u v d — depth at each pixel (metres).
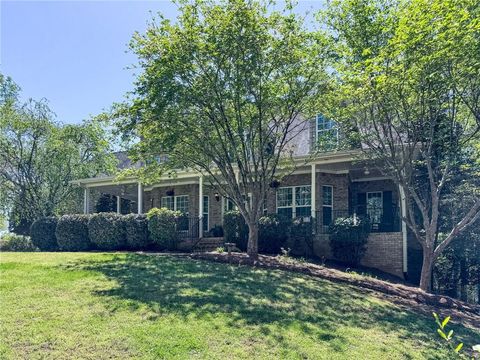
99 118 16.92
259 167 16.30
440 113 13.93
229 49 12.98
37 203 23.80
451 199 16.31
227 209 21.58
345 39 13.23
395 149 14.17
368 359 7.98
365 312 10.43
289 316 9.43
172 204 22.84
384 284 13.57
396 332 9.46
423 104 12.65
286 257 15.38
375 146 14.95
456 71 11.82
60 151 23.91
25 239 23.25
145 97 13.55
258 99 13.87
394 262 16.84
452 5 10.74
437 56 11.06
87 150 25.03
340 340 8.57
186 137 14.31
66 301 9.50
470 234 16.50
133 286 10.68
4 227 30.17
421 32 10.92
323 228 18.66
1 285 10.43
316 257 17.16
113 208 27.11
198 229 19.05
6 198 25.33
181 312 9.12
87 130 24.69
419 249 18.08
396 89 12.18
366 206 20.30
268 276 12.39
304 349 8.02
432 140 13.80
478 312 12.54
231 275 12.21
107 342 7.75
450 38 10.88
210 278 11.74
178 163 15.85
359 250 16.70
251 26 12.79
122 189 24.03
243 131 14.64
